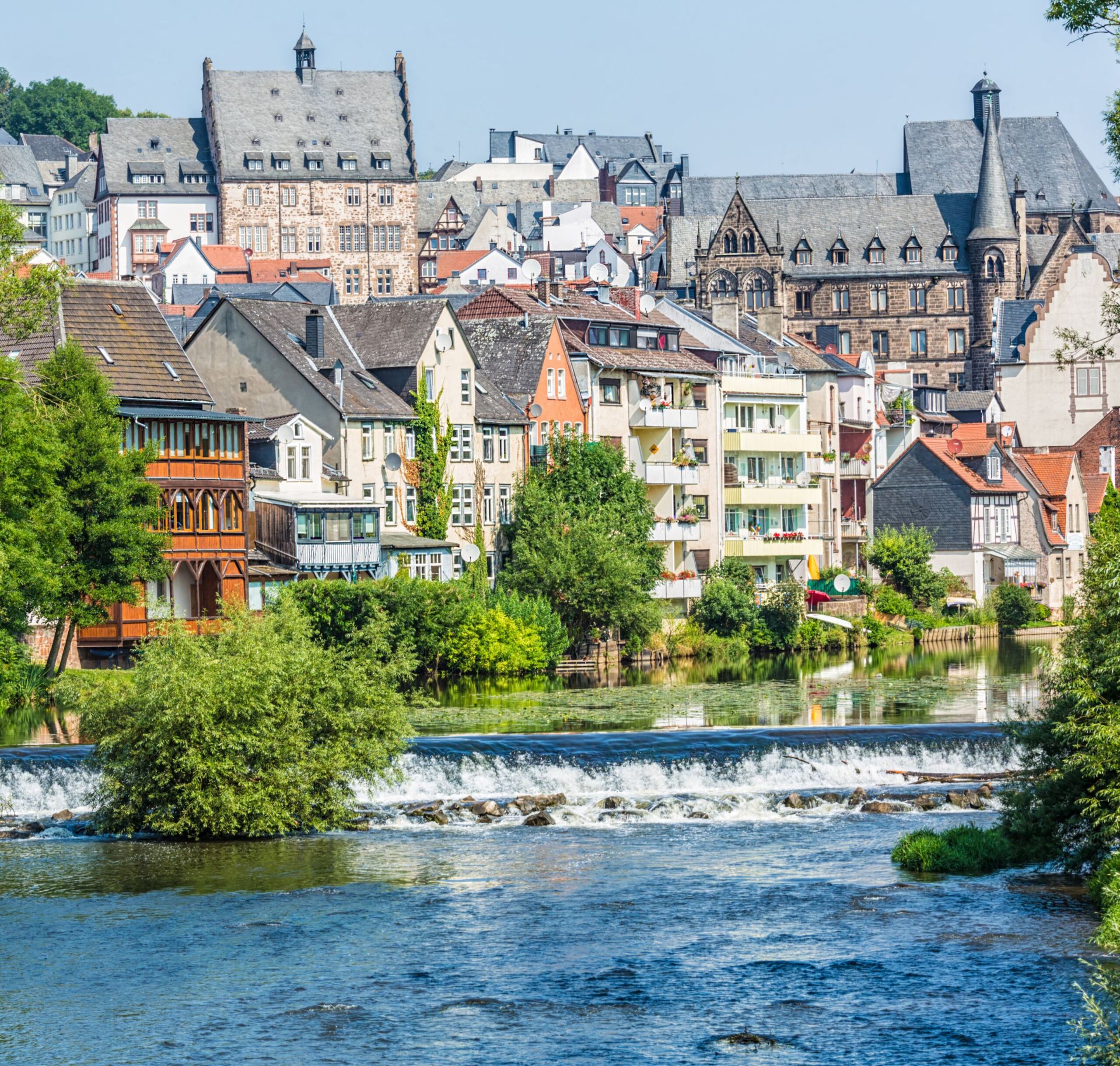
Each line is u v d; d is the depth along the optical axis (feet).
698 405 542.57
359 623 388.78
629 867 211.41
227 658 236.22
